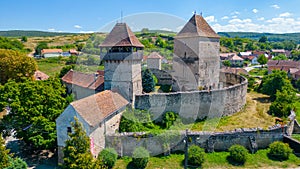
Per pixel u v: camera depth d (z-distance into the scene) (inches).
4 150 577.0
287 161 689.0
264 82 1478.8
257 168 653.9
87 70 1075.9
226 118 971.9
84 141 543.8
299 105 1250.0
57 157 714.8
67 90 1092.5
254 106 1162.0
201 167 649.6
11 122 700.0
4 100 698.8
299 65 2546.8
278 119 912.9
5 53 1330.0
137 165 636.1
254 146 726.5
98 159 571.2
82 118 603.5
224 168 649.6
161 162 666.8
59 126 644.1
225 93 961.5
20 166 603.8
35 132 669.9
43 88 727.7
